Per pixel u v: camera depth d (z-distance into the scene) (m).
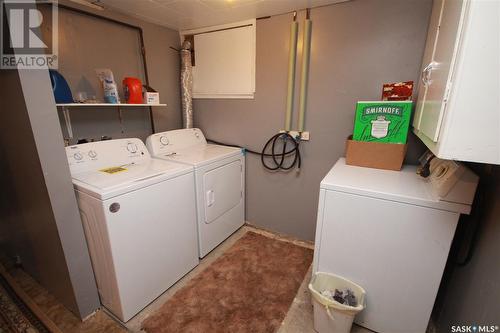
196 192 1.89
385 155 1.57
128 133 2.19
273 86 2.18
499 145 0.72
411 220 1.16
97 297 1.58
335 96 1.95
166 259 1.70
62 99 1.57
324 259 1.42
